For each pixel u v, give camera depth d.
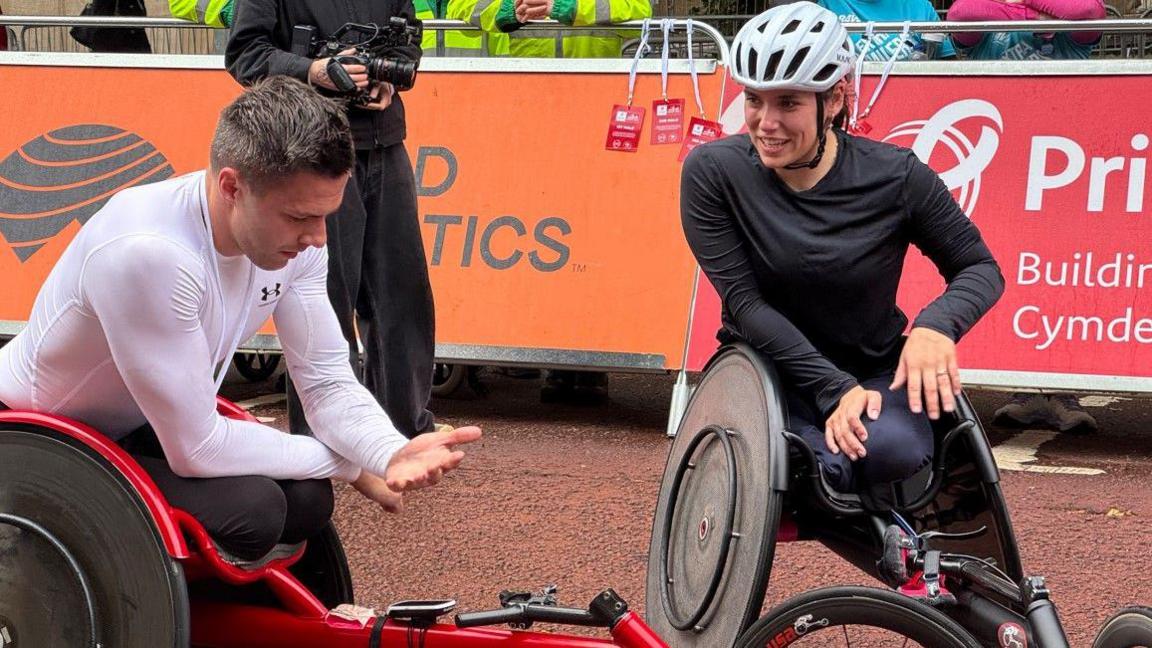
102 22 6.17
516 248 5.55
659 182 5.45
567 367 5.43
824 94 2.72
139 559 2.35
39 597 2.42
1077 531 4.10
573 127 5.57
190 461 2.49
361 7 4.29
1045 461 4.96
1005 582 2.38
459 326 5.54
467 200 5.62
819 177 2.83
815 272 2.81
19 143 6.04
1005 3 5.53
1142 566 3.80
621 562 3.85
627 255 5.44
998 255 5.19
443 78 5.72
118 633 2.38
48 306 2.47
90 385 2.51
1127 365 5.02
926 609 2.35
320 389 2.77
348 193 4.30
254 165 2.28
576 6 5.50
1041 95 5.24
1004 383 5.09
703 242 2.91
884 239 2.83
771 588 3.66
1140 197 5.11
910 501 2.78
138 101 5.97
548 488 4.56
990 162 5.25
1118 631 2.33
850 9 5.63
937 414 2.62
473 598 3.59
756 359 2.84
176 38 8.08
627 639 2.48
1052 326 5.10
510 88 5.65
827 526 2.90
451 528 4.14
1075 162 5.18
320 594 2.95
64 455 2.38
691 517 3.03
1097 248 5.11
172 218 2.40
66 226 5.93
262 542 2.53
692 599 2.91
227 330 2.54
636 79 5.51
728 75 5.39
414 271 4.50
